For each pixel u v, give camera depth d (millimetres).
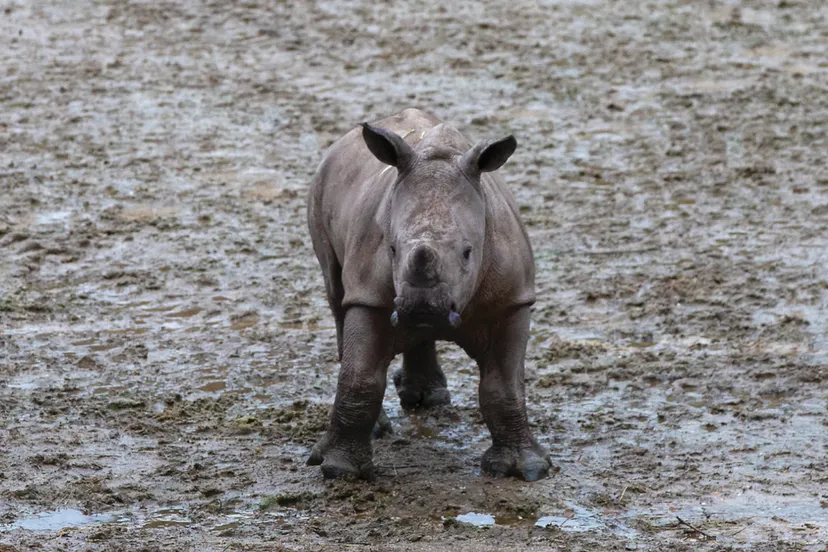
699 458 20531
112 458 20656
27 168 35750
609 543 17531
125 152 37000
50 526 18359
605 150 37000
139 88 41938
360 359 19078
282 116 39688
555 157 36531
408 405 22688
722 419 22031
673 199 33531
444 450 20875
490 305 18734
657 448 20922
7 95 41156
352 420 19328
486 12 49219
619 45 45594
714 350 25000
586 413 22359
